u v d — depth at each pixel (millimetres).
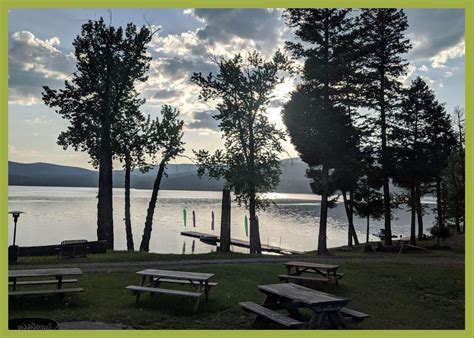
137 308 9695
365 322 9500
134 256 18234
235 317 9398
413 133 31453
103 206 24891
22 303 9578
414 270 15781
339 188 32969
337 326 7883
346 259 19484
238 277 13477
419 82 34156
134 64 26062
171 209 84125
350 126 25484
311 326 7582
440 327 9406
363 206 33656
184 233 43719
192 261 17281
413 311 10719
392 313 10422
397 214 89438
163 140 26281
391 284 13594
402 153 29500
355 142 25781
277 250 34062
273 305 9086
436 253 26266
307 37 25000
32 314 8922
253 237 25578
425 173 29812
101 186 25031
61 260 16766
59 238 35812
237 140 26406
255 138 26234
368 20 27922
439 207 37969
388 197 29625
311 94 25562
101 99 25203
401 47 29172
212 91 26453
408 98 32781
